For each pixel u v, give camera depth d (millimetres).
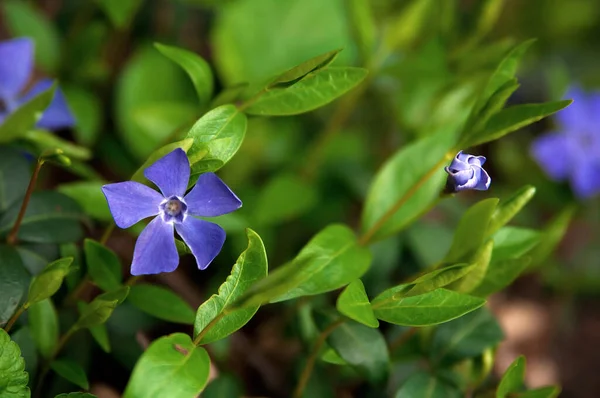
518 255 399
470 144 395
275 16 521
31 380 380
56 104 443
